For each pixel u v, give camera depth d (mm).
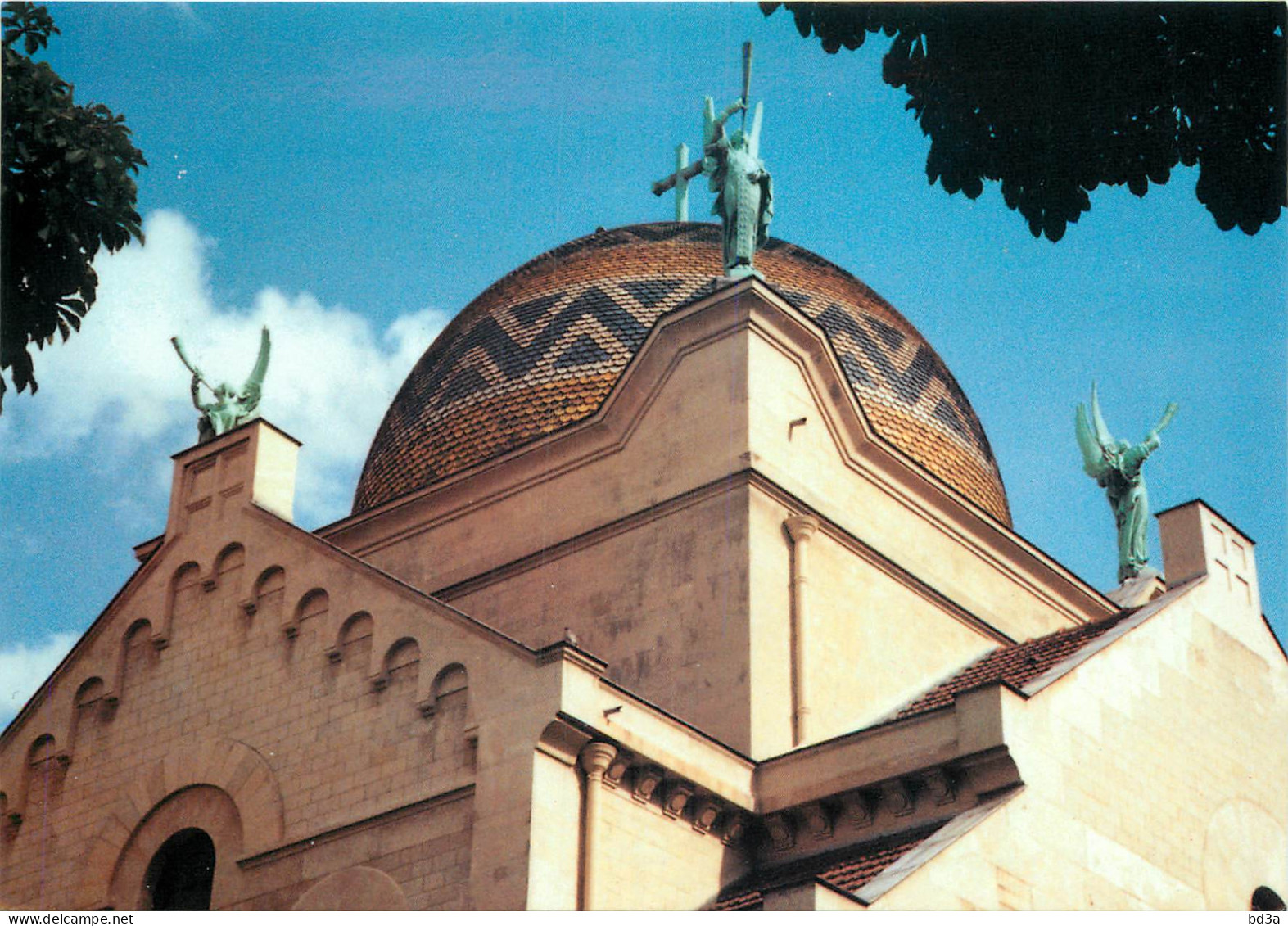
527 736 28406
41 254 24328
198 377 37500
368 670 31141
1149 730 32219
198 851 32156
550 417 39812
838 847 30484
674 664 34125
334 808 30281
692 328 36625
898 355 42219
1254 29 21359
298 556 33031
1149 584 43156
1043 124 22094
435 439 41281
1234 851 32844
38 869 33250
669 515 35562
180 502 35219
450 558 38812
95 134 24656
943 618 38312
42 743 34594
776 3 22672
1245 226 21641
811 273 43062
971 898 27578
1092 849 29984
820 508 36000
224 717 32531
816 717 34031
